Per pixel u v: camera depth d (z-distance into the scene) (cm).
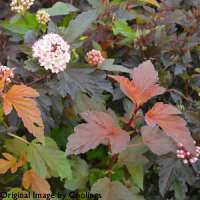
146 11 80
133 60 72
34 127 51
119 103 68
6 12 75
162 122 53
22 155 56
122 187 57
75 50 65
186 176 61
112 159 59
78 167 59
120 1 78
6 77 54
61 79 59
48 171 57
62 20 75
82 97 59
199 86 72
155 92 55
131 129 60
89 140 53
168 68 74
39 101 58
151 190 64
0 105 54
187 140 52
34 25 69
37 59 59
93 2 73
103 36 71
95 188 56
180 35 75
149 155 61
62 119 62
